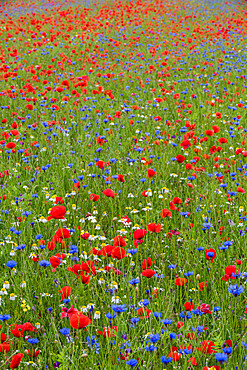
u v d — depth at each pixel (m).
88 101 9.34
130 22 22.53
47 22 20.56
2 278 3.38
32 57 14.44
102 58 14.05
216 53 15.61
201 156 6.43
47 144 6.78
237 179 5.59
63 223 4.41
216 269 3.64
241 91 10.45
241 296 3.28
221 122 8.17
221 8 28.55
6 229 4.34
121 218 4.23
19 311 3.13
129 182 5.47
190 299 3.36
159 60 14.25
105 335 2.73
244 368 2.53
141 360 2.58
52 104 8.94
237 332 2.99
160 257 3.81
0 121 8.09
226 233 4.26
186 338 2.76
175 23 22.45
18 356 2.36
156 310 3.09
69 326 2.96
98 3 29.61
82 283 3.13
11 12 26.19
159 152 6.62
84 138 7.24
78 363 2.57
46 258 3.56
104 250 3.15
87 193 5.11
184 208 4.82
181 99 9.95
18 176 5.69
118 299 3.03
